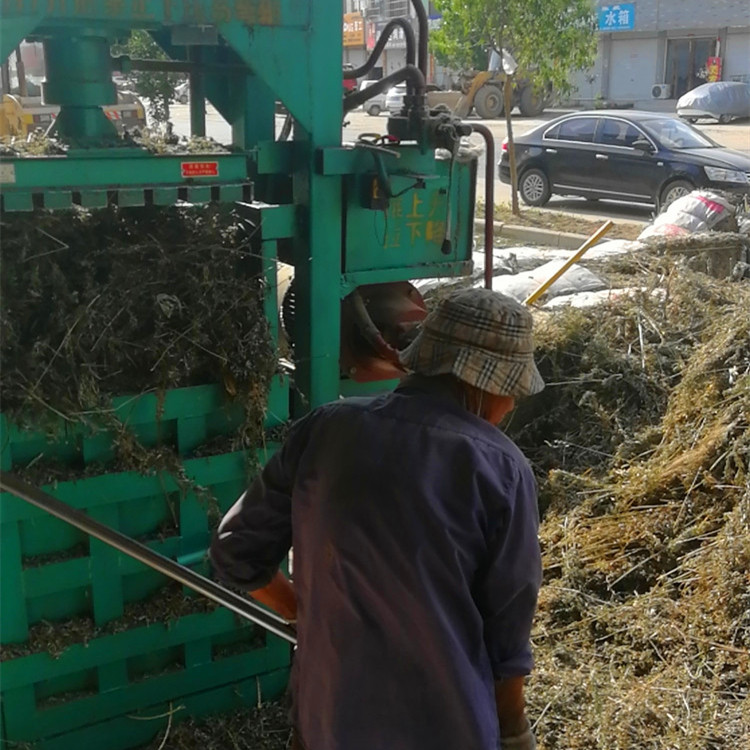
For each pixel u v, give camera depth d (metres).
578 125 12.88
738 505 3.64
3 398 2.33
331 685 1.81
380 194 2.73
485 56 15.15
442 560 1.70
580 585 3.61
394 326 3.12
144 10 2.37
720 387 4.51
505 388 1.78
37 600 2.49
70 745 2.59
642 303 5.46
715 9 30.12
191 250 2.56
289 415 3.01
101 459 2.47
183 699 2.73
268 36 2.56
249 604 2.46
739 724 2.84
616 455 4.37
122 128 2.97
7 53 2.22
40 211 2.40
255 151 2.77
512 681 1.87
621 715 2.88
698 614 3.29
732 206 7.93
